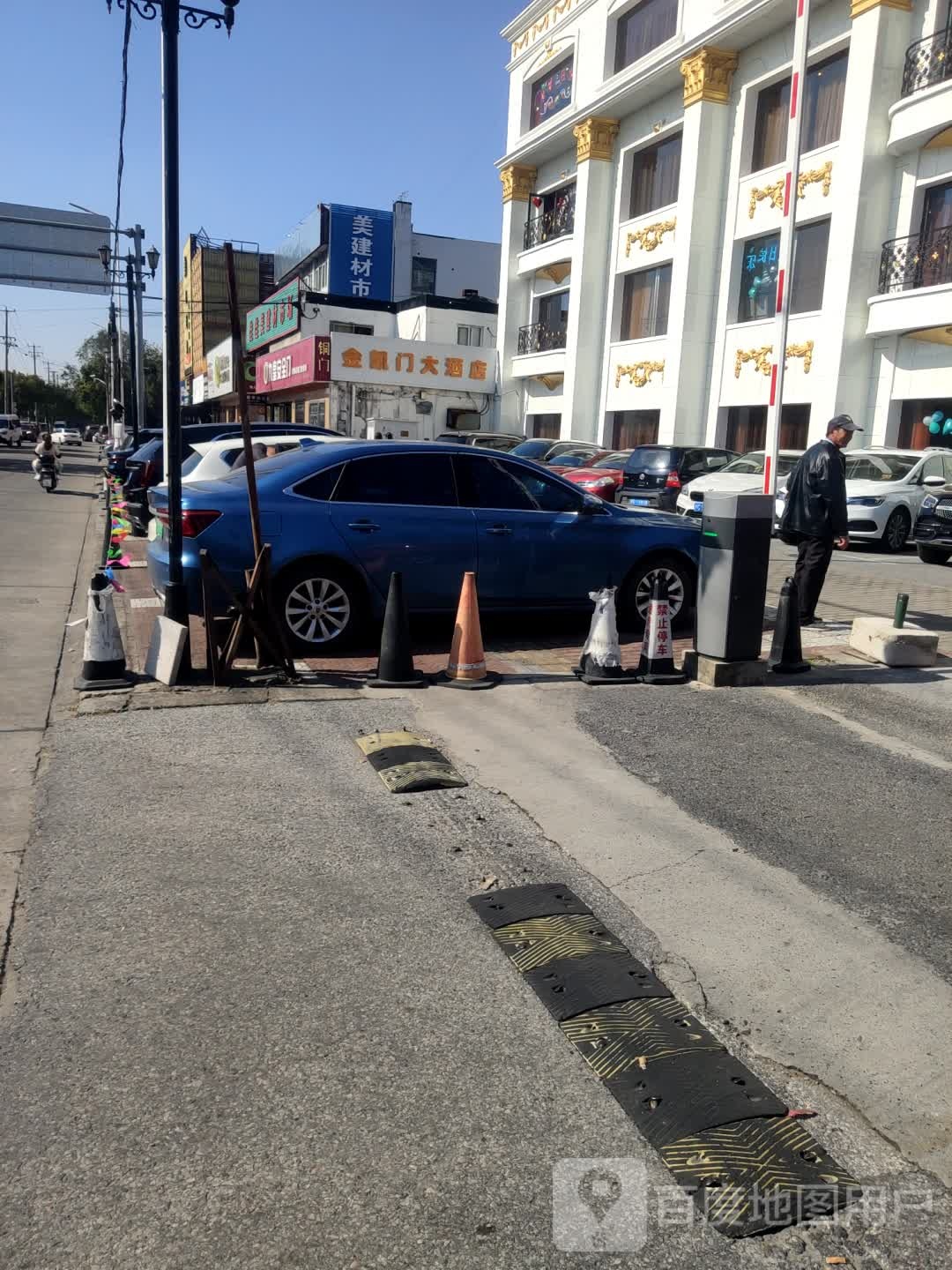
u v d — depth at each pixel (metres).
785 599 7.05
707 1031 2.93
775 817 4.50
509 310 33.88
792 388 21.41
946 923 3.58
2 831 4.16
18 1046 2.77
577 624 8.84
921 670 7.27
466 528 7.45
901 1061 2.82
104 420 112.06
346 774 4.90
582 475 18.02
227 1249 2.11
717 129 23.70
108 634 6.38
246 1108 2.54
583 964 3.24
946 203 18.62
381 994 3.06
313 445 7.82
